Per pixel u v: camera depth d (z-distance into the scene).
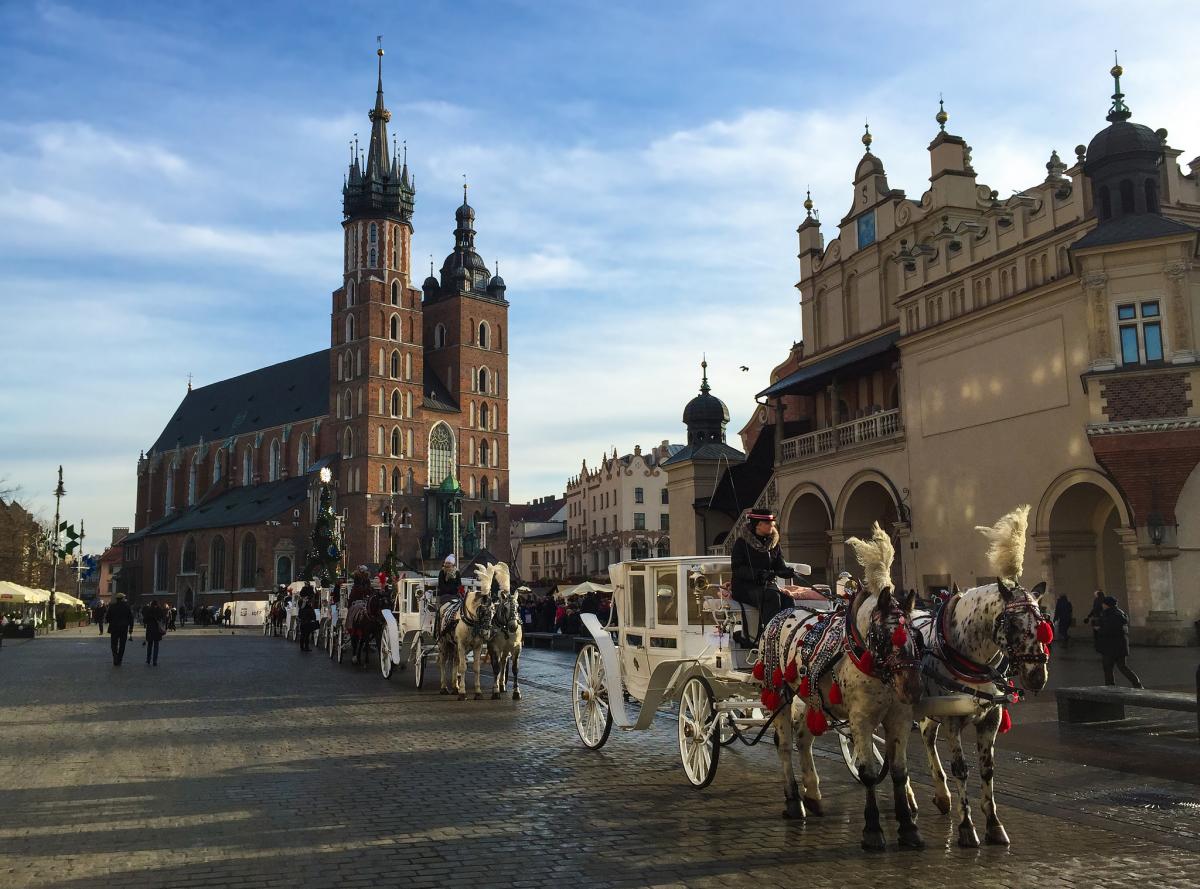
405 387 114.50
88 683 24.17
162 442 152.88
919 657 8.21
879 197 38.94
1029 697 18.06
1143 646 25.64
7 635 53.66
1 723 16.52
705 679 10.91
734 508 48.06
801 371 42.88
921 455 33.41
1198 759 12.32
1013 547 8.19
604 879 7.54
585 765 12.34
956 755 8.68
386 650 25.27
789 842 8.62
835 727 9.66
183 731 15.45
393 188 117.06
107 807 9.98
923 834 8.90
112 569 185.12
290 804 10.10
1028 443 29.05
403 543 111.12
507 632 19.61
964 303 31.92
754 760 12.84
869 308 39.41
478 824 9.25
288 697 20.52
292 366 136.25
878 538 8.49
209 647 42.69
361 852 8.28
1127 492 25.84
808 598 10.87
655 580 12.39
